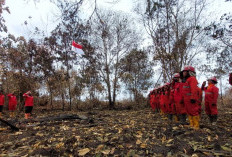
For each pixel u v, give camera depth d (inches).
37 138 154.2
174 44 423.5
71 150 113.7
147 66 684.1
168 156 99.3
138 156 101.0
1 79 538.6
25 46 564.1
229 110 408.8
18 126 208.7
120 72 681.6
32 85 567.2
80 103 679.1
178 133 146.2
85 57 606.9
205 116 297.4
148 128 179.0
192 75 168.7
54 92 657.6
